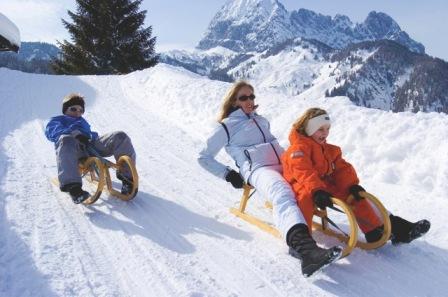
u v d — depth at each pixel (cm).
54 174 504
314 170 331
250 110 403
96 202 431
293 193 331
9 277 286
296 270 316
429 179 509
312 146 344
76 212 403
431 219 427
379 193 504
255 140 393
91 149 440
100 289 282
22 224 366
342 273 313
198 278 302
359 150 598
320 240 362
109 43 3159
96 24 3147
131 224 386
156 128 798
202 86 1040
